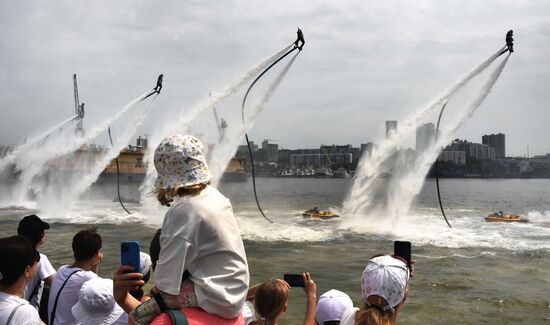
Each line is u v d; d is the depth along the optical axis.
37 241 7.41
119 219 43.84
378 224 39.00
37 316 5.07
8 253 5.11
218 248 3.71
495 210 61.06
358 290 18.62
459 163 155.12
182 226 3.68
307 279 5.73
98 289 5.74
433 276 20.94
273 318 5.51
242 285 3.79
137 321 3.82
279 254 26.66
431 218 47.56
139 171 96.06
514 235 34.22
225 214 3.83
